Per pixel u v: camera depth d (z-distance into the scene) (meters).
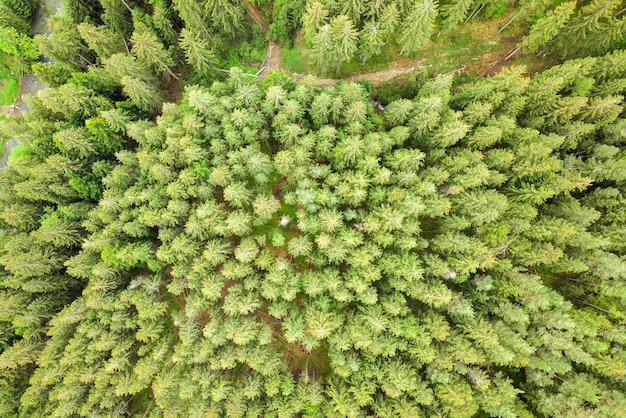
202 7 42.66
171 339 41.69
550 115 38.09
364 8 40.38
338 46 41.72
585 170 37.47
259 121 41.59
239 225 39.00
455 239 35.81
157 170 38.06
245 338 36.00
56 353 38.62
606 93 37.62
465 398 32.81
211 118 41.06
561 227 34.69
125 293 38.97
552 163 34.81
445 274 35.66
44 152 41.94
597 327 34.59
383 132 39.44
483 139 36.84
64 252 42.75
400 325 35.44
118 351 37.62
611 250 36.88
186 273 39.22
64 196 42.38
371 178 39.44
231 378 41.00
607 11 37.22
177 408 38.41
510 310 34.66
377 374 35.09
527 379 36.28
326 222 38.03
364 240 39.50
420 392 34.00
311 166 40.84
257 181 42.81
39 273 39.75
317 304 38.38
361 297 36.62
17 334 41.38
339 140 40.88
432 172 37.91
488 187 39.69
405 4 40.22
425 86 40.84
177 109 41.97
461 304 35.19
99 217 39.69
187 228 38.94
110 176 40.66
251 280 39.38
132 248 39.88
